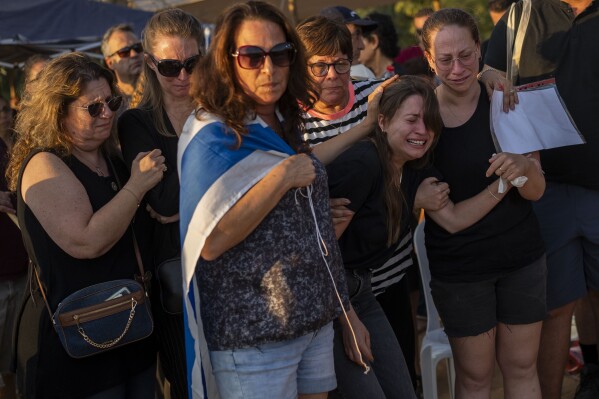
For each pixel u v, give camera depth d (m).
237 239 2.44
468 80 3.34
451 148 3.42
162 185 3.05
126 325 2.84
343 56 3.46
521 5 3.87
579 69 3.79
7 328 4.28
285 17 2.56
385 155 3.18
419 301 5.73
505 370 3.60
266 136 2.53
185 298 2.50
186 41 3.16
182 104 3.21
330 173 3.08
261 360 2.51
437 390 4.44
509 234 3.40
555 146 3.47
